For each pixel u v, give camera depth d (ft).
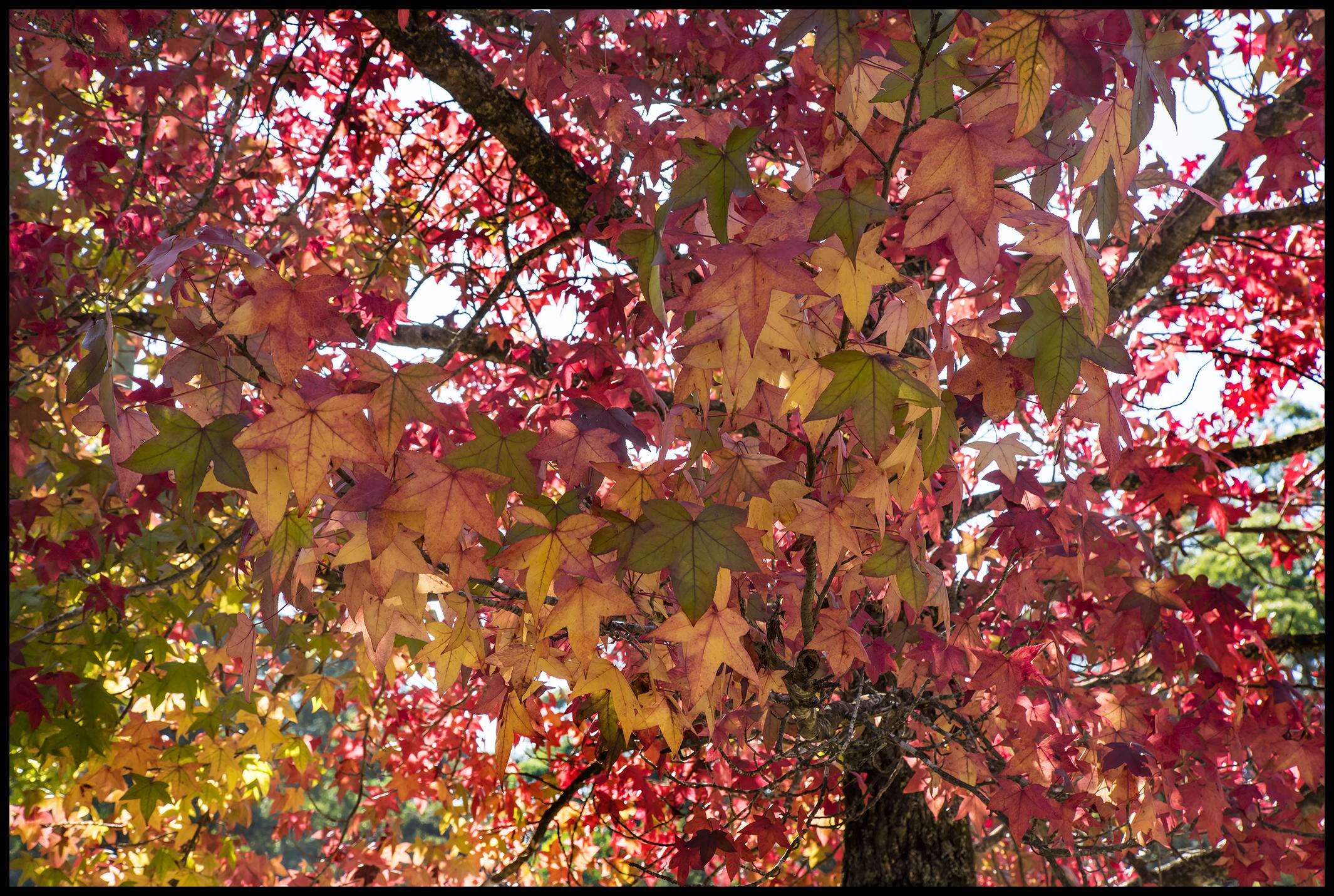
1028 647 9.80
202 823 18.01
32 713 11.81
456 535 6.47
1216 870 16.44
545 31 9.30
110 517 12.20
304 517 7.14
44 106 13.55
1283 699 12.46
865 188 5.74
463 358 19.97
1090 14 5.31
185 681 13.57
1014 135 5.54
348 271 18.38
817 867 20.61
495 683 8.39
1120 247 13.35
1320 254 19.80
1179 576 12.22
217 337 7.12
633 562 6.06
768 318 6.44
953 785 10.36
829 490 8.07
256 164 16.98
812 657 8.59
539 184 14.37
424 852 20.59
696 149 5.94
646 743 11.98
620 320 11.42
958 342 8.72
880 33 7.76
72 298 12.87
